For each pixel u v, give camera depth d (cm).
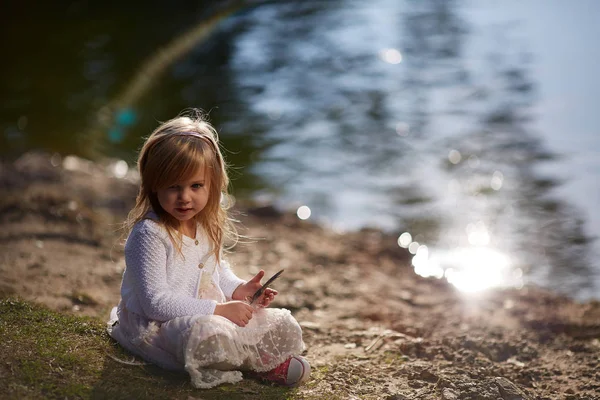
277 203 931
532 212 898
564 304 593
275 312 356
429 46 1934
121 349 357
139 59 1766
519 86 1525
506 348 449
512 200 934
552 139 1183
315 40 2020
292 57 1836
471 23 2208
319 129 1264
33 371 323
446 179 1026
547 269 735
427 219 885
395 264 728
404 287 630
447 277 703
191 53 1862
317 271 649
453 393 360
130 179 930
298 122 1308
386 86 1559
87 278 531
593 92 1455
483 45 1925
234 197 938
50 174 845
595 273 720
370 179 1034
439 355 425
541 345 465
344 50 1906
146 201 351
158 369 346
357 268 679
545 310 567
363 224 869
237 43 1986
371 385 374
